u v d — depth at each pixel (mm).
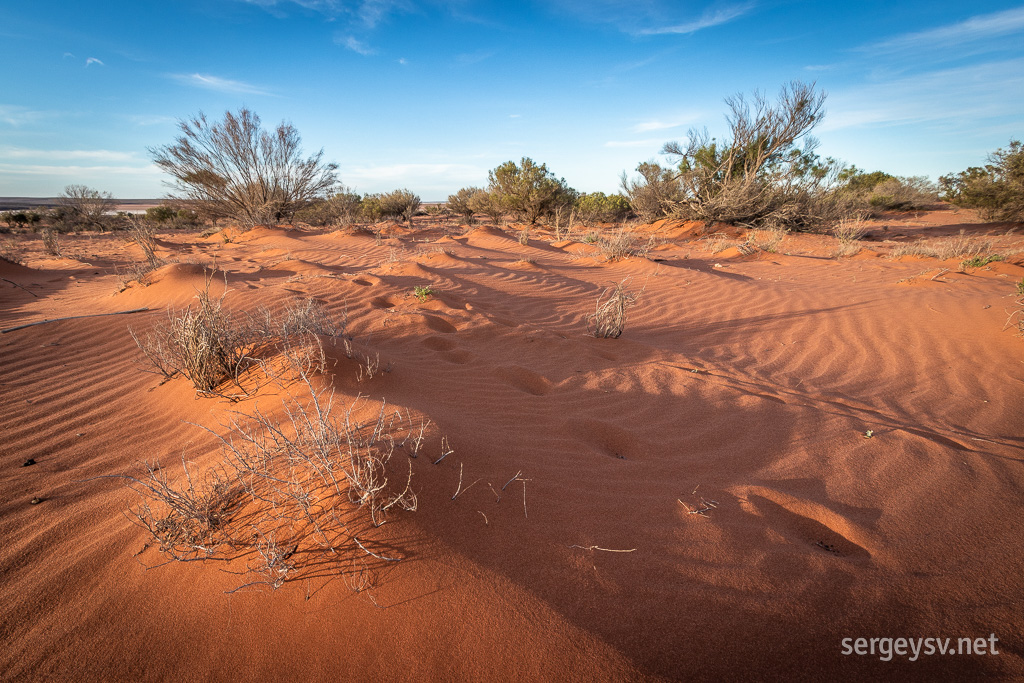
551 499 2168
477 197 25875
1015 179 16875
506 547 1819
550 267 10133
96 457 2824
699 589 1716
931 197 25484
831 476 2590
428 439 2391
